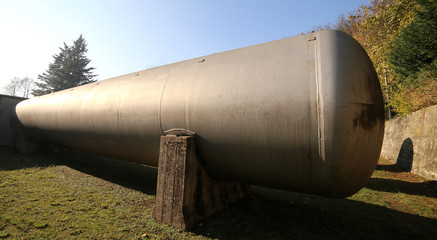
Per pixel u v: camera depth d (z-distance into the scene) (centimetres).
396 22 1324
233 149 292
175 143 310
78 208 350
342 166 232
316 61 246
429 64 1073
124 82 457
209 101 303
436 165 646
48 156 820
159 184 323
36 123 707
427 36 1052
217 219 328
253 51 315
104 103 457
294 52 270
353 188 258
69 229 282
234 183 408
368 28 1529
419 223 355
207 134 306
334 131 222
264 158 274
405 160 880
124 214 336
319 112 229
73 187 460
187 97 327
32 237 259
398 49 1233
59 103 608
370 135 240
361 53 260
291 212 374
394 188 576
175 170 306
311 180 256
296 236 290
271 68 274
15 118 870
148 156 407
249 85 278
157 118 357
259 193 476
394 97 1332
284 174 272
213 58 357
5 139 1070
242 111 276
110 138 454
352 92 229
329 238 288
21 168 604
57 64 4462
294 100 244
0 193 395
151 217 327
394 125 1105
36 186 452
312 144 236
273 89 259
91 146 545
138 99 394
